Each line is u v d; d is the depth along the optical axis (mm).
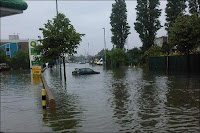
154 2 46812
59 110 9156
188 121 7266
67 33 18688
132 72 32094
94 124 7148
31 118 8062
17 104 10758
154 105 9672
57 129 6742
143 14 47438
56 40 18641
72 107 9656
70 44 18797
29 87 17328
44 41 18719
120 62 55031
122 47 57719
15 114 8758
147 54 45031
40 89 16047
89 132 6418
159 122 7219
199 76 22141
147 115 8086
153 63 37344
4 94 13969
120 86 16375
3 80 23922
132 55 56125
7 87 17594
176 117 7742
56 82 20547
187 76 22516
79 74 29969
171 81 18531
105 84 17938
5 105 10578
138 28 48438
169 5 44000
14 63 56062
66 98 11922
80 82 20031
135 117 7859
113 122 7320
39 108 9711
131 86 16188
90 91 14289
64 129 6727
